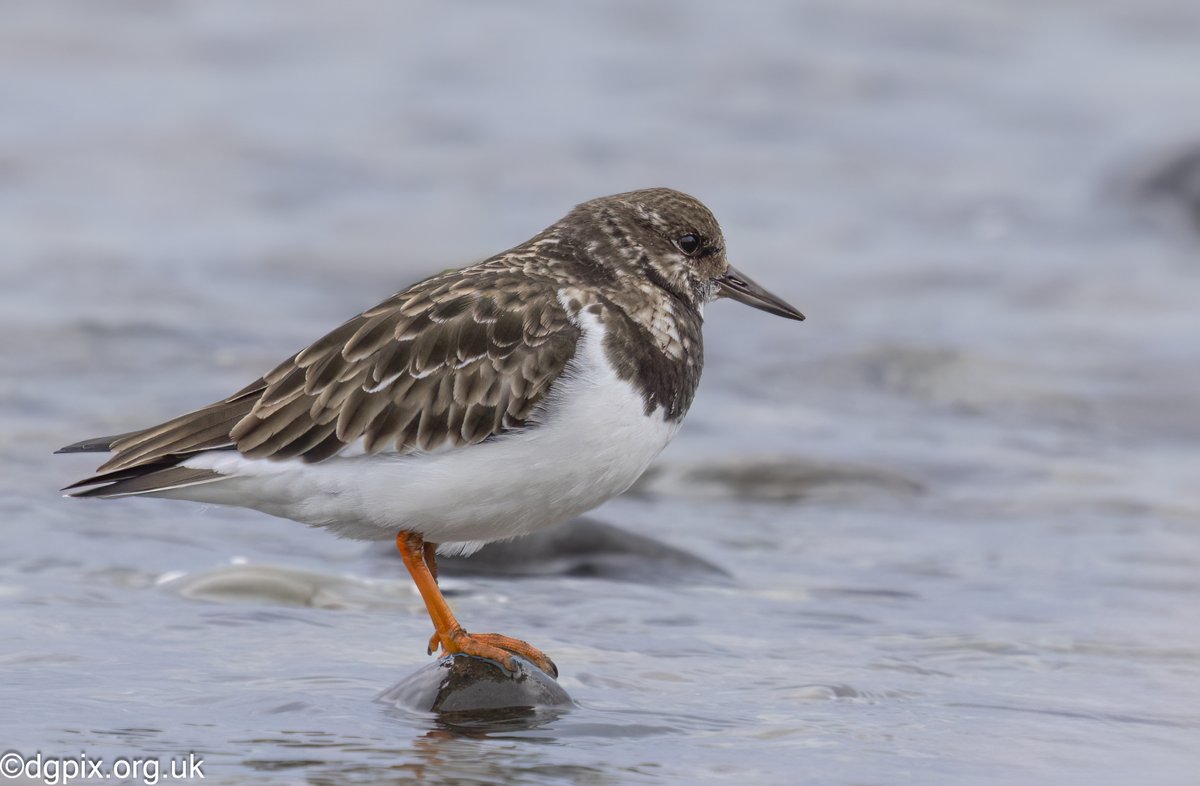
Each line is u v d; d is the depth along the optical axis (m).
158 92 29.09
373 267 20.72
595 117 28.86
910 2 37.06
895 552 12.03
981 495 13.75
